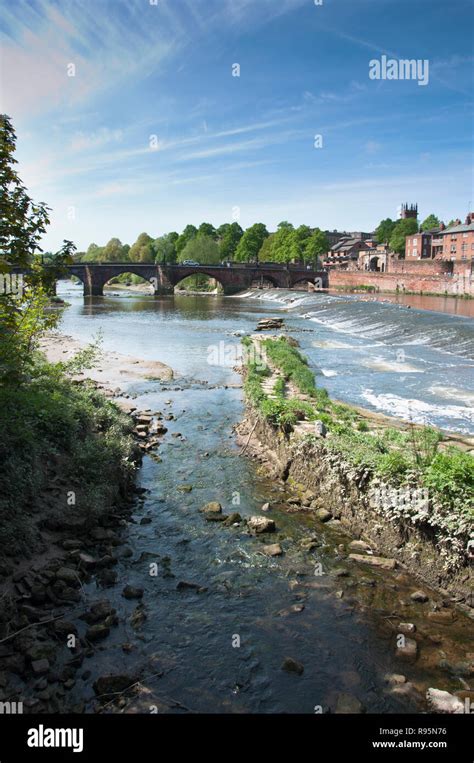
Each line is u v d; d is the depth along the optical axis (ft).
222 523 47.37
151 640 32.37
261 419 68.54
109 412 67.15
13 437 44.11
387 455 46.80
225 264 440.45
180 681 29.37
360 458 47.37
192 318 244.01
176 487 55.26
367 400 90.27
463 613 35.45
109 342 166.61
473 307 235.20
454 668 30.48
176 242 584.81
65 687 28.37
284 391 85.51
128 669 29.94
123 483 52.60
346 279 395.55
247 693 28.68
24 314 54.39
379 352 143.95
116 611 34.71
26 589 34.94
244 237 507.30
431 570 38.75
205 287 507.71
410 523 40.81
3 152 33.86
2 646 30.27
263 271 428.15
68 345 154.61
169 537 44.88
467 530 36.40
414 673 30.22
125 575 38.96
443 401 89.56
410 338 161.48
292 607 35.83
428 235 411.75
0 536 37.04
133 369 118.32
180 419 80.48
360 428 63.62
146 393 97.35
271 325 199.93
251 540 44.70
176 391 99.60
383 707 27.96
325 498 50.60
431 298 292.40
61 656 30.40
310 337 177.37
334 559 42.09
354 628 33.94
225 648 31.91
